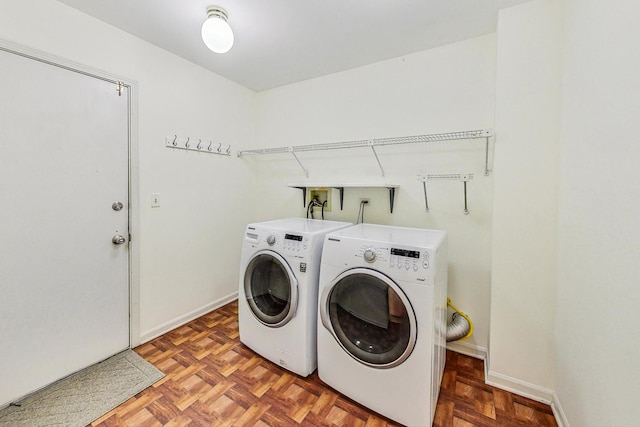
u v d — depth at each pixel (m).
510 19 1.57
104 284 1.86
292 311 1.70
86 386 1.63
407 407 1.36
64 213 1.66
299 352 1.71
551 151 1.48
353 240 1.51
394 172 2.27
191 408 1.49
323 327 1.62
